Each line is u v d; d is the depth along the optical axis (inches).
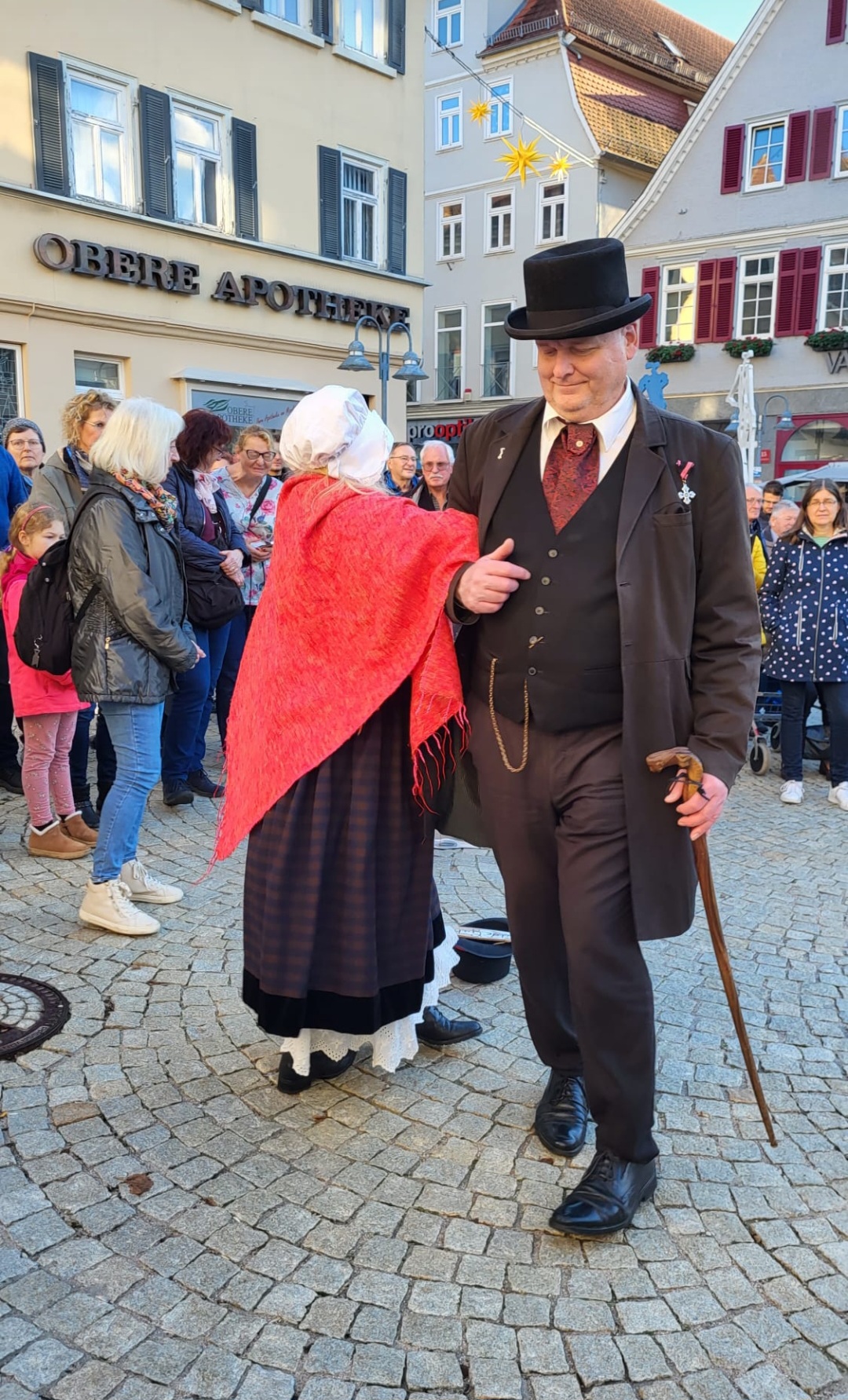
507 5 1045.8
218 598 200.1
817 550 234.2
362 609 92.8
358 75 609.3
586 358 80.2
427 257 1103.6
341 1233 88.0
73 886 164.1
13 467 228.7
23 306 470.9
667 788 83.7
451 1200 92.8
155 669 142.6
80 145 490.6
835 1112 109.3
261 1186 93.9
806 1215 92.4
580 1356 76.0
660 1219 91.1
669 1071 116.0
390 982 101.5
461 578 87.6
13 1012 122.3
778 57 897.5
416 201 659.4
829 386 905.5
